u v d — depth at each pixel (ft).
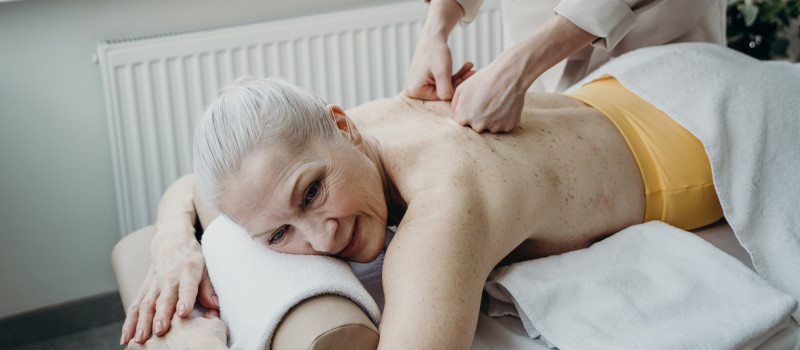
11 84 6.84
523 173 3.78
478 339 3.72
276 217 3.35
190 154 7.32
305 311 3.23
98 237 7.53
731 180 4.18
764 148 4.27
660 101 4.44
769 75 4.50
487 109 3.89
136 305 3.83
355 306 3.34
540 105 4.43
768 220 4.16
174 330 3.52
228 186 3.30
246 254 3.63
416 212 3.60
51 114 7.05
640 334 3.44
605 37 4.16
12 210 7.09
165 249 4.08
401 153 3.88
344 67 7.76
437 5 4.73
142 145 7.11
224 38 7.13
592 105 4.48
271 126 3.29
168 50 6.95
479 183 3.68
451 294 3.26
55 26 6.88
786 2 8.21
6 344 7.35
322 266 3.43
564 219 3.93
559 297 3.58
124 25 7.13
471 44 8.34
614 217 4.12
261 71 7.37
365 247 3.65
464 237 3.45
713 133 4.21
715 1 5.57
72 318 7.61
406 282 3.31
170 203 4.66
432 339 3.13
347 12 7.58
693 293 3.63
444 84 4.29
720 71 4.49
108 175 7.41
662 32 5.40
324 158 3.41
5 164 6.97
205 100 7.23
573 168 3.97
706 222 4.46
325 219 3.43
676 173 4.23
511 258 4.12
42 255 7.32
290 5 7.75
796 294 3.99
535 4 5.59
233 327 3.49
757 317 3.51
